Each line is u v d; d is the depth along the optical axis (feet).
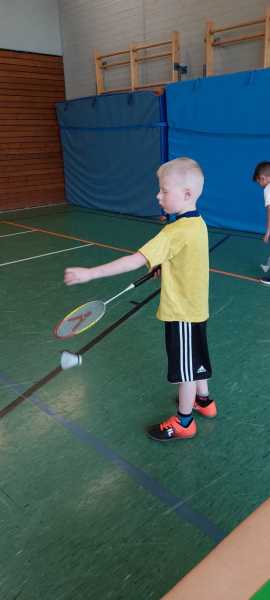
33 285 15.56
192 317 6.61
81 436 7.75
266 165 13.83
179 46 26.63
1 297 14.51
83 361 10.25
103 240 21.90
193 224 6.21
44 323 12.38
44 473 6.93
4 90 30.73
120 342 11.10
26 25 31.35
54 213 30.81
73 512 6.20
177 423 7.48
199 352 6.91
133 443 7.55
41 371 9.89
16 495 6.53
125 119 27.02
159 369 9.83
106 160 29.58
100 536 5.82
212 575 2.61
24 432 7.89
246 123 20.98
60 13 32.86
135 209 28.40
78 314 6.89
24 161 32.76
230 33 24.07
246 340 10.93
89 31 31.37
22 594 5.11
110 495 6.47
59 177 34.96
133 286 7.23
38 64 32.40
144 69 29.04
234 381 9.21
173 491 6.50
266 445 7.38
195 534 5.79
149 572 5.32
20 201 33.27
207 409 8.01
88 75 32.63
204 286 6.57
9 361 10.37
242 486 6.55
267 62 21.94
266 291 14.17
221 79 21.27
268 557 2.72
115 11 29.30
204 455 7.21
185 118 23.62
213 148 22.90
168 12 26.55
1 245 21.65
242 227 22.77
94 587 5.17
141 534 5.82
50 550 5.65
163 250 6.00
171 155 25.14
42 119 33.12
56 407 8.59
